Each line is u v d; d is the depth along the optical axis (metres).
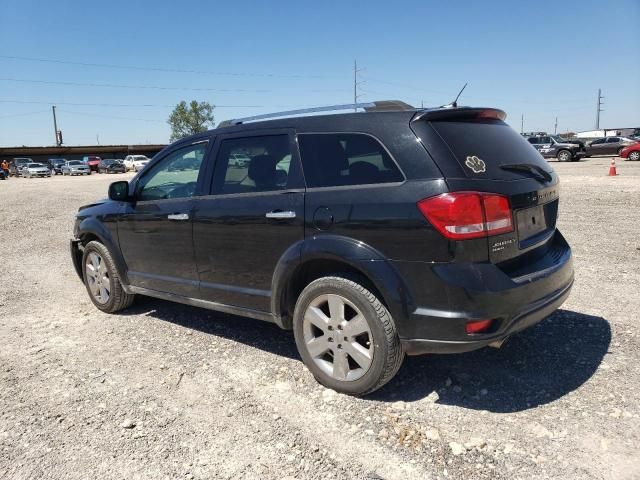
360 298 3.30
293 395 3.56
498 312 3.02
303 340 3.67
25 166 50.84
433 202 3.02
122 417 3.36
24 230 11.82
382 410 3.31
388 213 3.17
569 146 32.72
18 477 2.79
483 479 2.64
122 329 5.00
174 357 4.27
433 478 2.67
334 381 3.53
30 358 4.37
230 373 3.93
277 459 2.87
